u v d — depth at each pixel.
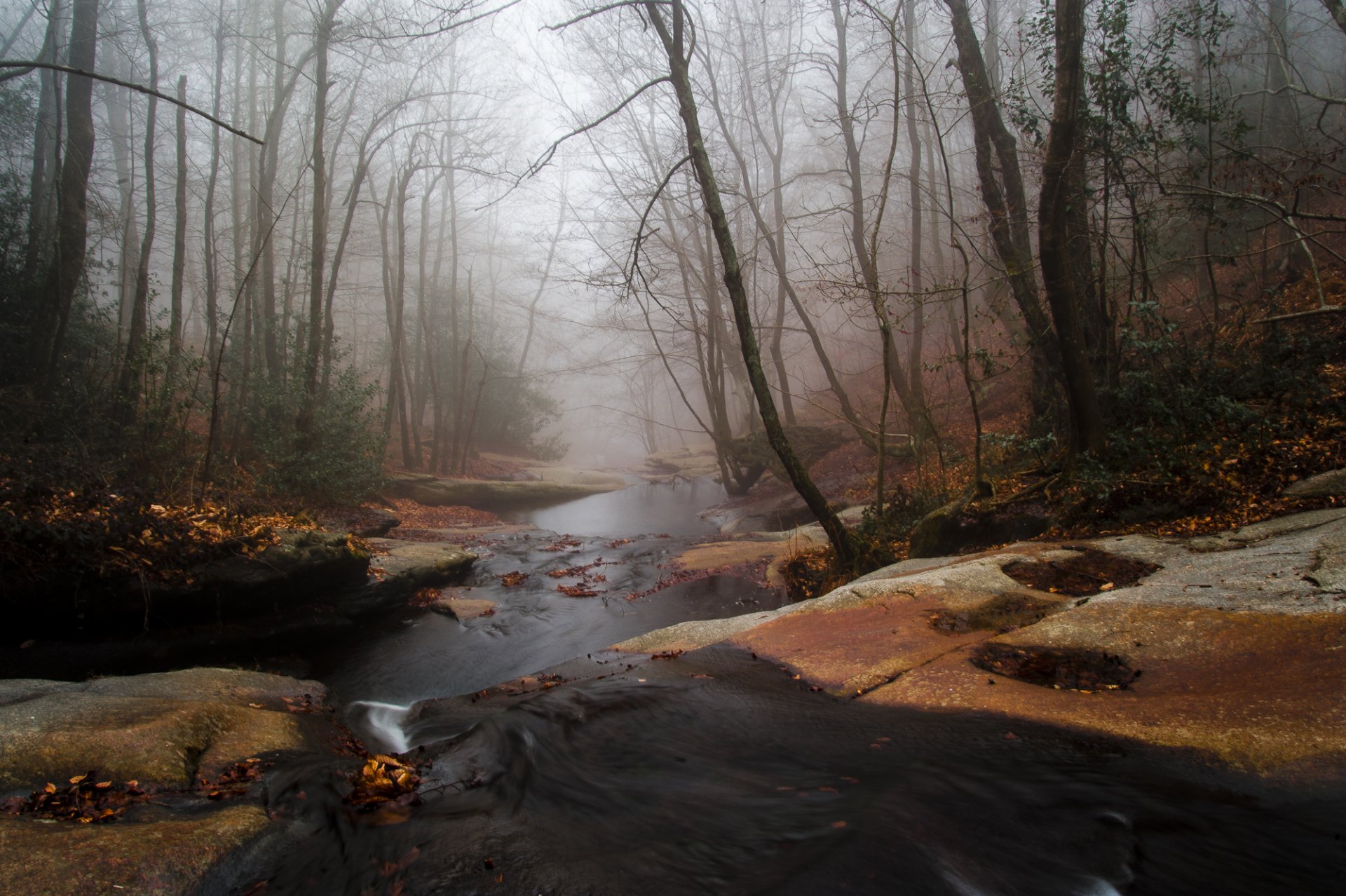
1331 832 2.91
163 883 2.98
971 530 9.84
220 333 22.88
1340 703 3.74
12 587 6.75
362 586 10.12
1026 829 3.14
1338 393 8.39
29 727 4.34
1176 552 7.02
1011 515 9.54
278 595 8.86
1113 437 9.27
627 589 11.74
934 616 6.34
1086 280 10.66
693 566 12.98
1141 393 9.68
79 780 3.85
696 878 3.00
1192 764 3.53
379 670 8.32
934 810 3.34
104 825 3.38
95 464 10.11
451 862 3.25
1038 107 11.17
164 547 7.77
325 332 19.48
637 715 5.05
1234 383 9.33
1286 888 2.62
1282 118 15.71
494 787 4.08
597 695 5.45
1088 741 3.91
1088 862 2.88
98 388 12.98
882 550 10.09
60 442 11.38
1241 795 3.25
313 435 16.80
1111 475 8.71
